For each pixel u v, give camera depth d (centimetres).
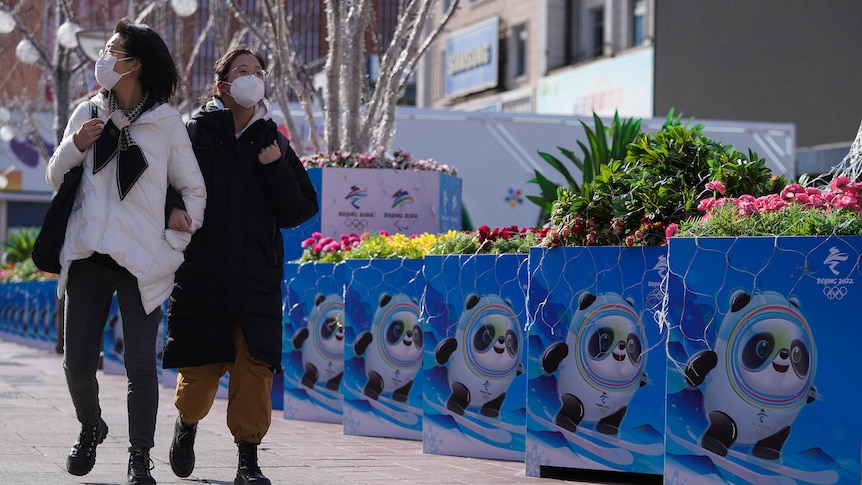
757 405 569
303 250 1116
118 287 578
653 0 3478
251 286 568
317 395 984
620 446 661
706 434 582
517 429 754
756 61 3516
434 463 743
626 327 658
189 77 2138
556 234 676
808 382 557
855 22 3453
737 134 2239
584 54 4000
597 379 667
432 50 4688
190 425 603
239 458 575
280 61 1291
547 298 681
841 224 555
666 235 626
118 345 1525
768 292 566
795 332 559
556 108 3853
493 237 791
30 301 2286
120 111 568
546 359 682
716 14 3497
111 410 1020
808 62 3516
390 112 1282
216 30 1820
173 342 573
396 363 878
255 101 573
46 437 800
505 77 4262
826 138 3491
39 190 4659
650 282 649
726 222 585
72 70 2011
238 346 571
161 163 567
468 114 2102
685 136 683
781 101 3519
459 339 780
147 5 2041
